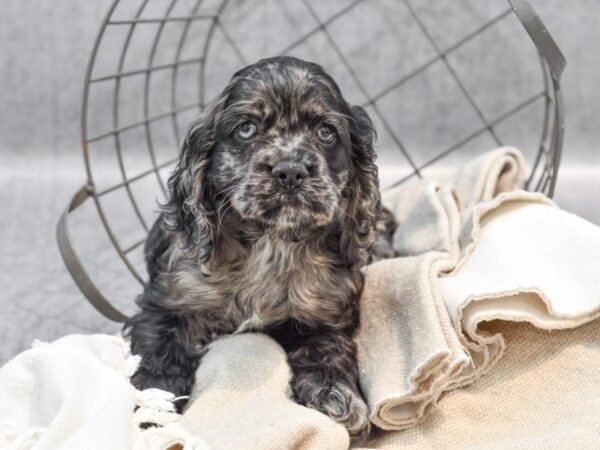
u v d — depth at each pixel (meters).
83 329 0.85
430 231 0.79
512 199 0.75
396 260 0.73
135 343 0.70
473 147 1.21
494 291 0.64
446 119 1.21
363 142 0.72
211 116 0.69
